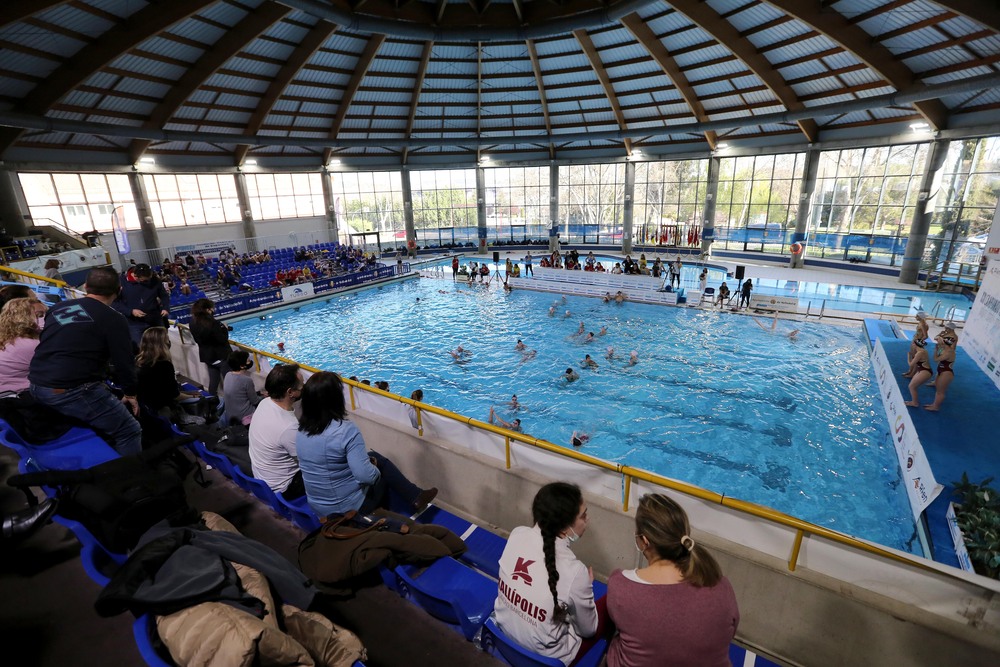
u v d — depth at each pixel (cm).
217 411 556
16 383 374
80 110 1908
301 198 3441
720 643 191
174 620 185
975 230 2080
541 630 227
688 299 2131
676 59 2214
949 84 1622
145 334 514
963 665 259
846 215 2672
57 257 1786
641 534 206
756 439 1043
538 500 232
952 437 770
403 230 3950
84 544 251
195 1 1476
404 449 474
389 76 2525
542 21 1780
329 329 1994
